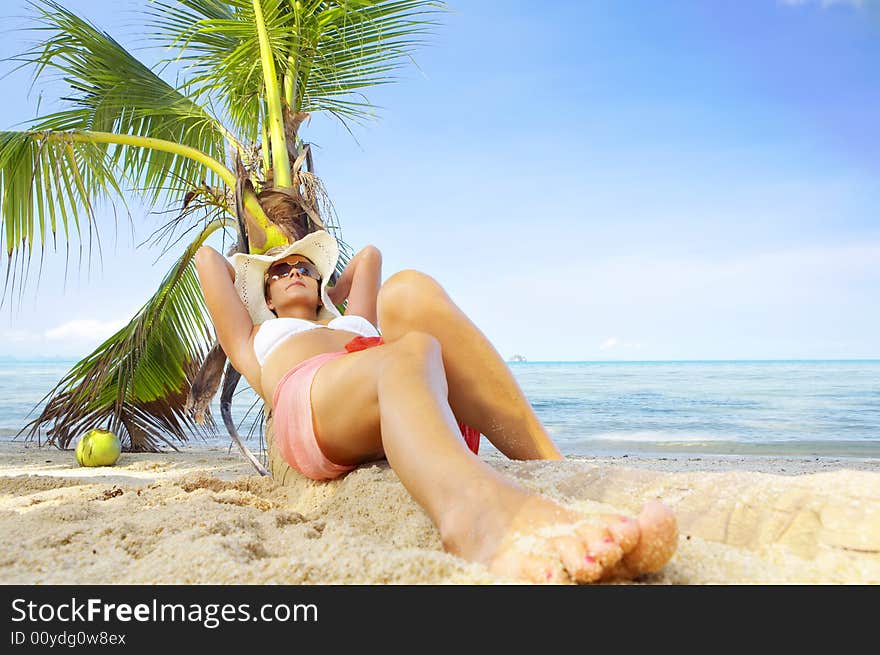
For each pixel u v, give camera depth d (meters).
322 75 5.08
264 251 3.77
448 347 2.27
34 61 4.88
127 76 5.26
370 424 2.00
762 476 1.63
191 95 4.84
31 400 17.53
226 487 2.83
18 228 4.27
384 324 2.31
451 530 1.44
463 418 2.39
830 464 5.02
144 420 6.25
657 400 15.13
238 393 3.90
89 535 1.77
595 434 9.14
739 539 1.46
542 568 1.24
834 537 1.34
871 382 20.16
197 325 5.79
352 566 1.33
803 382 20.69
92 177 4.82
